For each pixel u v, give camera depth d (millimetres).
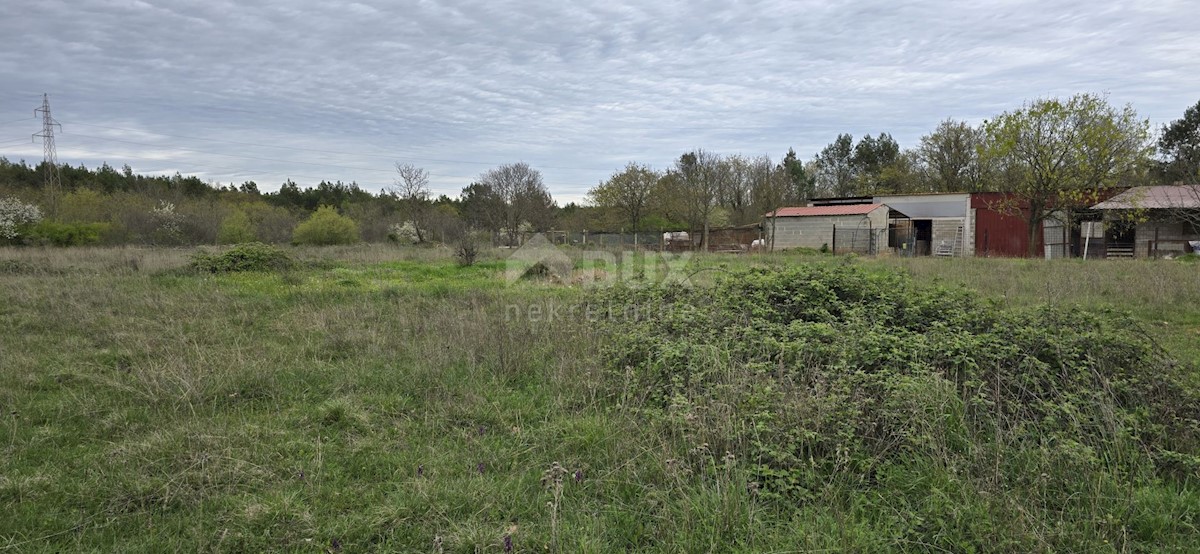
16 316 7992
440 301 9594
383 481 3436
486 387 4977
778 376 4188
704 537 2771
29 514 3027
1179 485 3191
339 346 6477
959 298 5332
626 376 4676
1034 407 3803
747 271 6562
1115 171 21891
